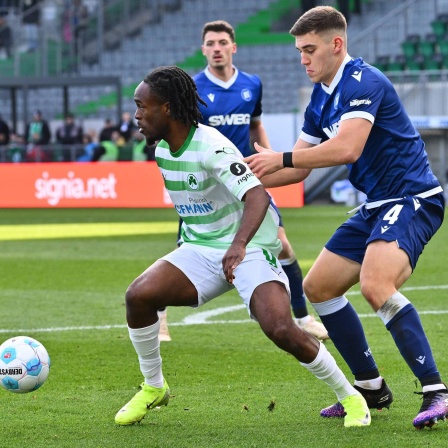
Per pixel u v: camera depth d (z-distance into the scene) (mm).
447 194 78312
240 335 24531
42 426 15586
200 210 15219
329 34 15320
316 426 15359
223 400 17391
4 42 106562
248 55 103125
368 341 23312
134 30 109688
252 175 14508
